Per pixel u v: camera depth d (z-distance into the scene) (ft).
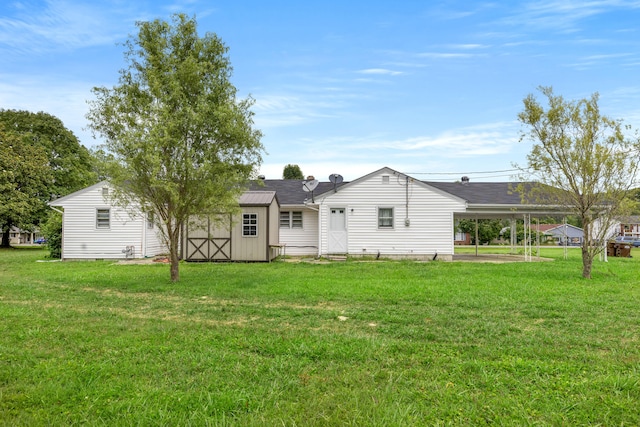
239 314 26.12
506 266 55.88
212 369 15.39
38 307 28.17
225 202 40.98
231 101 41.22
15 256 82.79
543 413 11.85
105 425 11.15
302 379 14.49
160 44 40.14
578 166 43.45
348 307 28.04
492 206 71.46
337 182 75.66
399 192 71.10
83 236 71.51
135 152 38.24
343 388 13.61
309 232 77.51
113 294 34.37
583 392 13.34
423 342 19.45
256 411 11.99
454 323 23.20
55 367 15.53
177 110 39.65
